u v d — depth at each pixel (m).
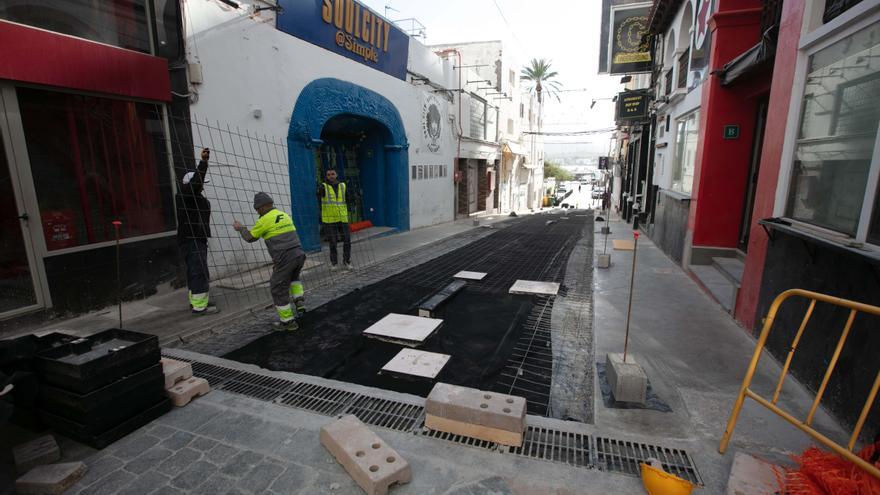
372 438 2.52
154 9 5.36
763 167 4.20
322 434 2.63
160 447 2.62
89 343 2.91
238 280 6.34
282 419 2.91
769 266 3.88
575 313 5.24
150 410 2.88
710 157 6.55
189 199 4.83
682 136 8.47
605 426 2.72
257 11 6.89
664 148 9.98
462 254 9.22
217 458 2.52
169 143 5.63
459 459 2.48
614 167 29.88
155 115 5.48
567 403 3.22
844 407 2.65
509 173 26.58
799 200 3.59
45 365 2.65
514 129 27.02
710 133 6.50
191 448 2.62
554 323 4.91
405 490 2.24
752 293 4.20
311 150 8.35
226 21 6.36
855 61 2.91
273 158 7.40
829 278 2.97
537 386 3.48
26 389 2.64
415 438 2.69
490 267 7.87
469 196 19.50
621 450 2.53
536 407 3.16
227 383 3.49
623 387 2.93
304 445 2.63
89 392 2.57
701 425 2.71
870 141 2.73
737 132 6.36
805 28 3.55
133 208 5.31
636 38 12.38
